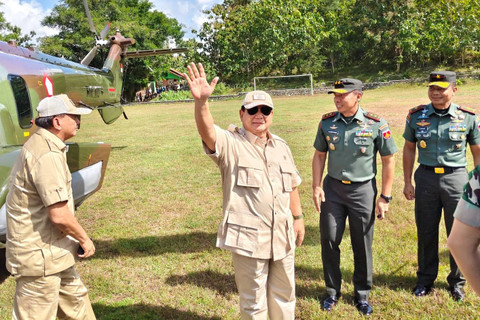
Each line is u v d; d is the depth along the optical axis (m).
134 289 3.56
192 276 3.77
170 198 6.34
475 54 34.88
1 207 3.60
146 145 11.39
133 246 4.51
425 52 35.94
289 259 2.49
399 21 36.75
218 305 3.27
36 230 2.32
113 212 5.75
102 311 3.23
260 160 2.41
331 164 3.11
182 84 41.19
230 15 39.81
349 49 40.69
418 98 23.08
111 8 40.56
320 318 3.01
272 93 36.25
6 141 4.86
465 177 3.12
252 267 2.39
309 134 11.55
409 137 3.38
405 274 3.58
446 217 3.17
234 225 2.37
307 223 5.00
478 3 32.47
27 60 6.20
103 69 11.12
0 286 3.74
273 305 2.55
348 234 4.59
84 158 4.69
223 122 16.11
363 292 3.12
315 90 35.53
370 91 32.81
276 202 2.40
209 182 7.21
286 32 37.44
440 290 3.28
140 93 41.62
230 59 39.88
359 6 38.34
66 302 2.57
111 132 14.73
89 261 4.16
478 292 1.25
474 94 20.92
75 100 8.23
